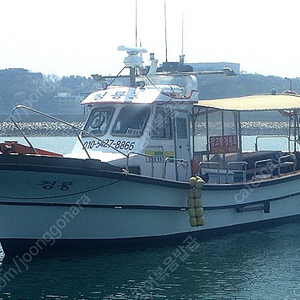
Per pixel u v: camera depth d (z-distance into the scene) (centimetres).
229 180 1927
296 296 1329
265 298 1316
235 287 1389
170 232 1697
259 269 1519
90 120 1789
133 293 1348
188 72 1914
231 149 1944
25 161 1409
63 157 1454
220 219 1823
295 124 2241
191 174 1806
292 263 1574
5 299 1314
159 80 1884
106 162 1541
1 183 1441
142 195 1595
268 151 2162
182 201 1688
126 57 1817
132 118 1716
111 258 1584
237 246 1739
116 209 1573
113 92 1775
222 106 1848
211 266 1545
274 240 1817
